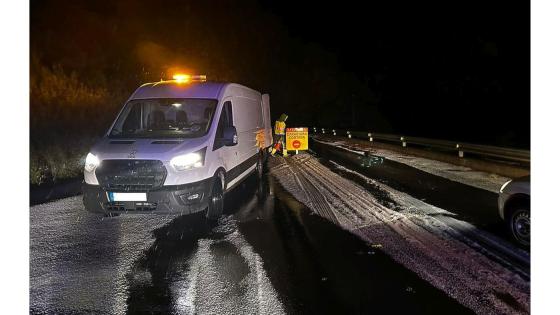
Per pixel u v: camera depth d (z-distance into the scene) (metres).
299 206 7.48
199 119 7.49
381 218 6.64
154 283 4.32
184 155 6.02
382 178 10.58
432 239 5.57
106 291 4.16
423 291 4.05
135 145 6.20
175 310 3.77
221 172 6.93
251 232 5.96
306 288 4.16
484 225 6.21
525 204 5.26
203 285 4.26
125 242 5.57
